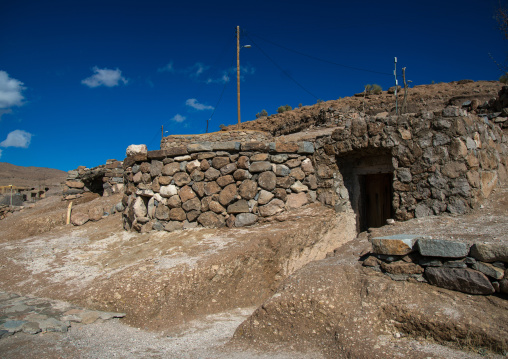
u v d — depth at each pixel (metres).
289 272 5.97
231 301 5.25
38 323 4.24
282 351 3.51
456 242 3.62
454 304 3.39
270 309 3.96
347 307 3.75
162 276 5.17
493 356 2.88
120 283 5.17
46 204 16.42
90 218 10.20
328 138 7.33
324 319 3.71
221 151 7.52
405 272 3.92
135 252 6.69
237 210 7.20
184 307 4.89
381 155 6.97
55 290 5.51
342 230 6.95
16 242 8.55
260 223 7.12
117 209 10.48
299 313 3.84
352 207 7.31
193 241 6.71
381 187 7.39
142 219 8.08
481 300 3.38
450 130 5.69
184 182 7.68
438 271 3.70
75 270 6.34
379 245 4.14
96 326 4.40
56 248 7.86
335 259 4.92
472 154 5.66
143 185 8.22
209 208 7.43
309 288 4.05
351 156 7.30
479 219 5.05
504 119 8.29
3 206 15.68
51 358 3.43
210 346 3.82
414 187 5.94
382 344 3.24
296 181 7.47
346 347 3.30
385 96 35.00
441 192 5.67
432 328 3.24
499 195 5.88
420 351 3.07
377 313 3.57
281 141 7.54
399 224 5.62
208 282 5.22
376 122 6.44
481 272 3.46
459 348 3.06
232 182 7.35
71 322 4.41
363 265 4.39
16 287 5.83
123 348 3.79
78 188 16.08
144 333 4.34
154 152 8.05
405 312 3.45
